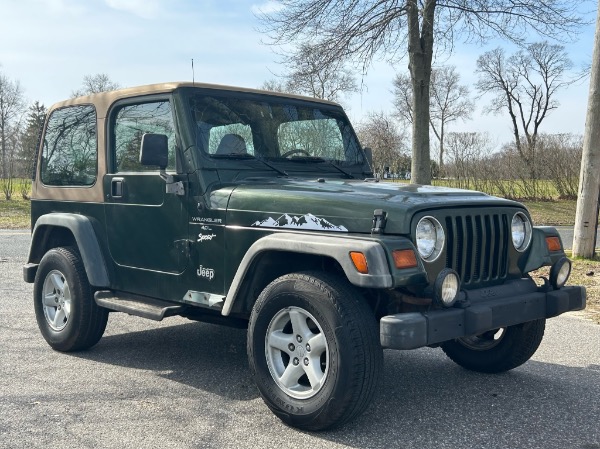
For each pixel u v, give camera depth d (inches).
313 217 147.7
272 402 145.3
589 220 442.3
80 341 202.4
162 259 180.5
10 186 1051.9
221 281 164.4
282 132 193.2
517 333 180.2
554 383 181.3
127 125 193.8
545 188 1000.9
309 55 524.4
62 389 168.9
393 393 170.7
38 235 221.0
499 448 133.6
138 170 188.1
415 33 487.2
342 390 132.2
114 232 195.5
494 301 149.8
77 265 201.6
